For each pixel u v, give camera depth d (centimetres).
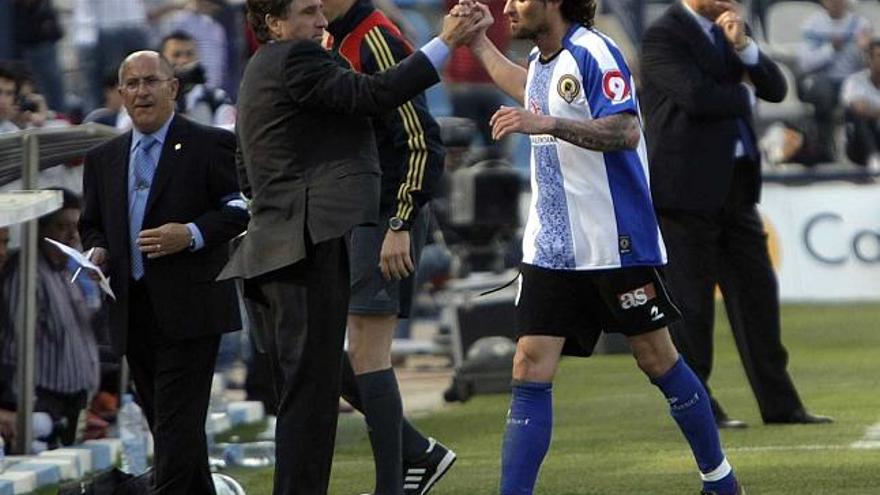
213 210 2627
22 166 3303
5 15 5222
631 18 6262
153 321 2633
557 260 2516
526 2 2480
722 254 3806
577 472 3259
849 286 6381
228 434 3956
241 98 2438
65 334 3594
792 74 6519
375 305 2759
